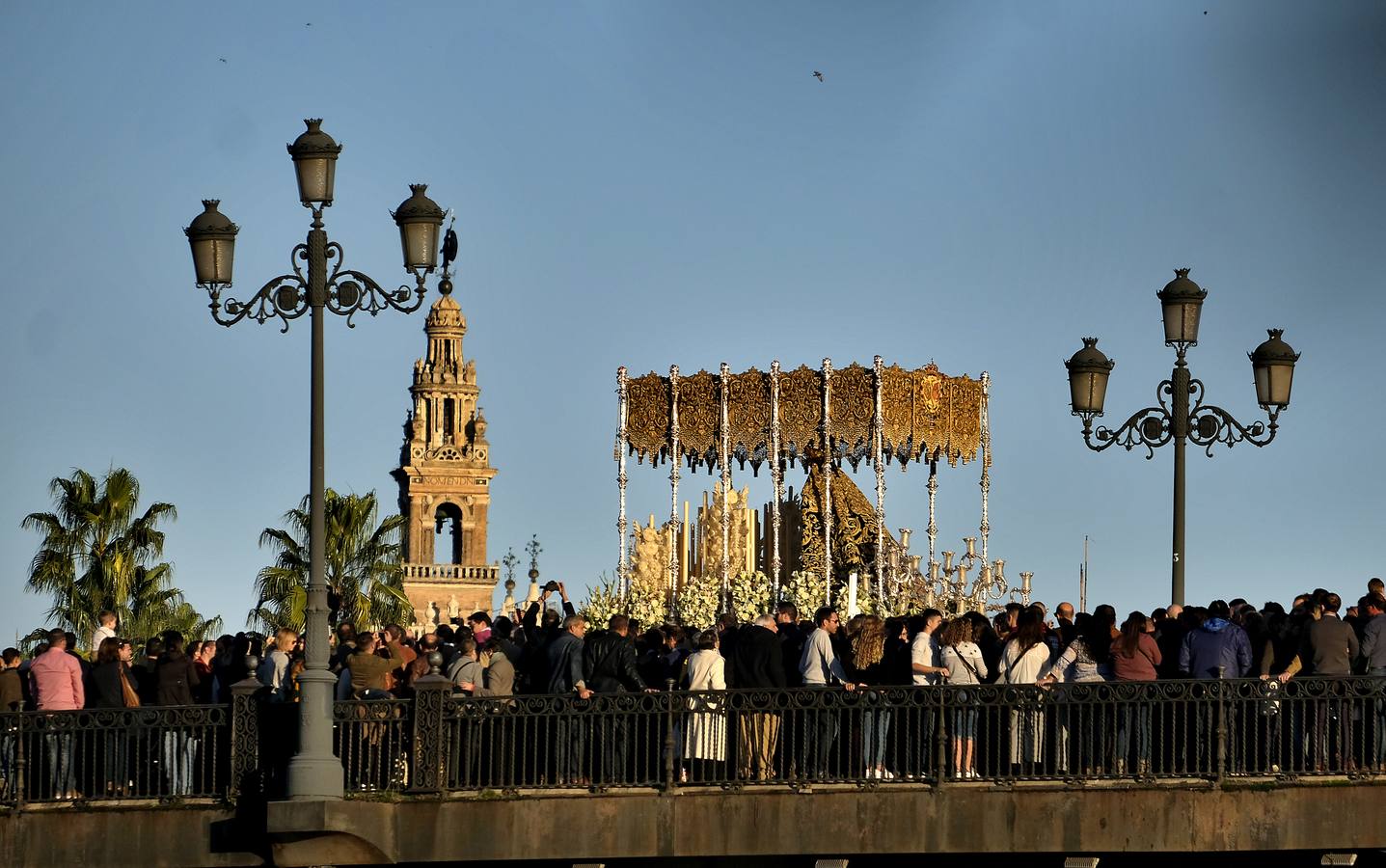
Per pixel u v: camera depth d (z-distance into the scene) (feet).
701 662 203.92
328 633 200.95
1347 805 200.23
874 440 304.50
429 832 198.90
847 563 312.91
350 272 208.23
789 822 198.90
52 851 200.44
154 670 213.25
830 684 204.03
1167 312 233.35
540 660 208.33
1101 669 205.57
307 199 207.62
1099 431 235.20
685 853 198.59
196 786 210.38
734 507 322.14
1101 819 198.90
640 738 208.23
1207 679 200.23
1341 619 203.72
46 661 208.13
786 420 309.01
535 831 199.00
